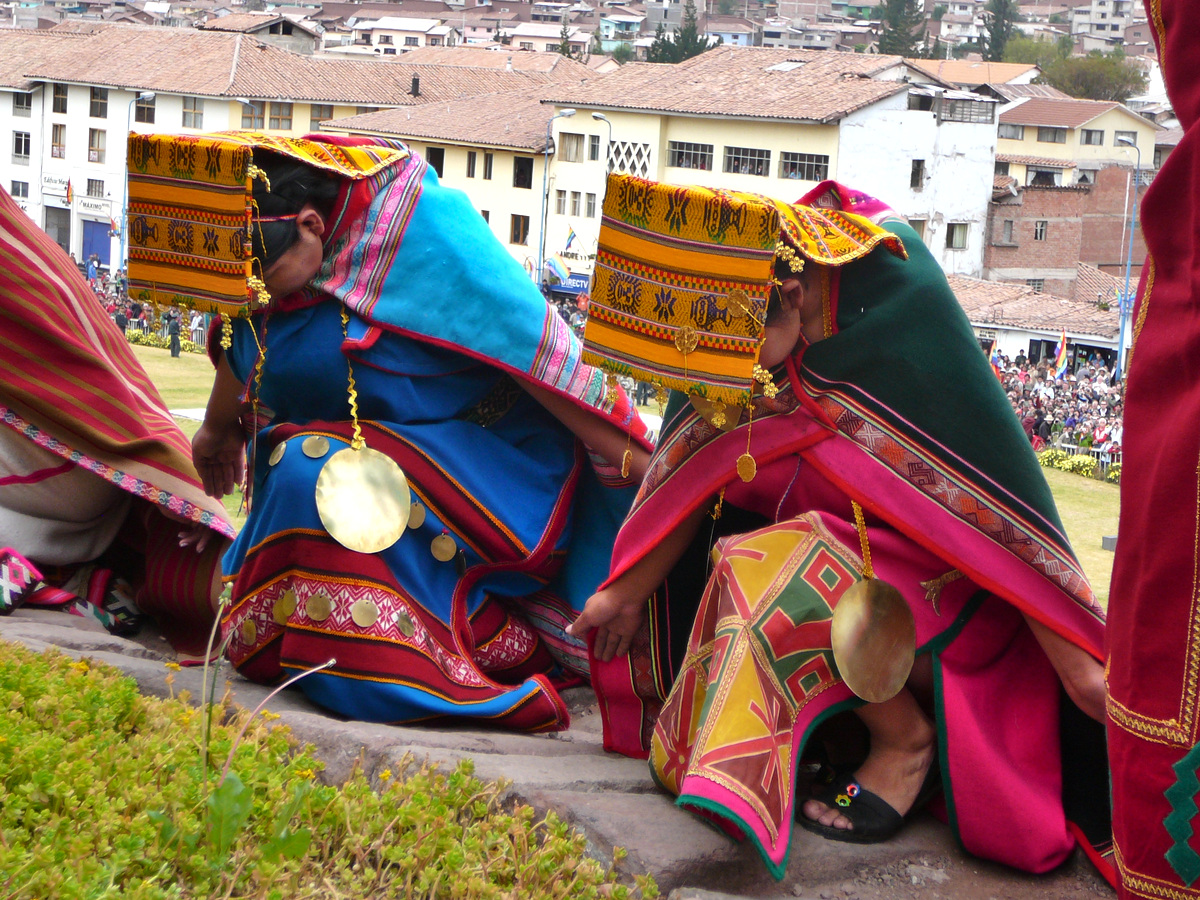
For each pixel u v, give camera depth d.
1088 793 3.15
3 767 2.48
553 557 4.02
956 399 3.10
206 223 3.55
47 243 4.45
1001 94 52.88
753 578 2.97
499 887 2.49
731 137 47.81
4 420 4.19
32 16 143.00
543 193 50.56
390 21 174.50
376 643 3.52
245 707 3.37
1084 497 26.69
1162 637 2.51
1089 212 63.00
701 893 2.62
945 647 3.07
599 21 198.38
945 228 52.38
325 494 3.55
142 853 2.32
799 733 2.91
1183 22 2.49
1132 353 2.64
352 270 3.74
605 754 3.52
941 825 3.18
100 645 3.89
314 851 2.54
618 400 3.89
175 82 57.19
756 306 2.96
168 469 4.32
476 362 3.89
